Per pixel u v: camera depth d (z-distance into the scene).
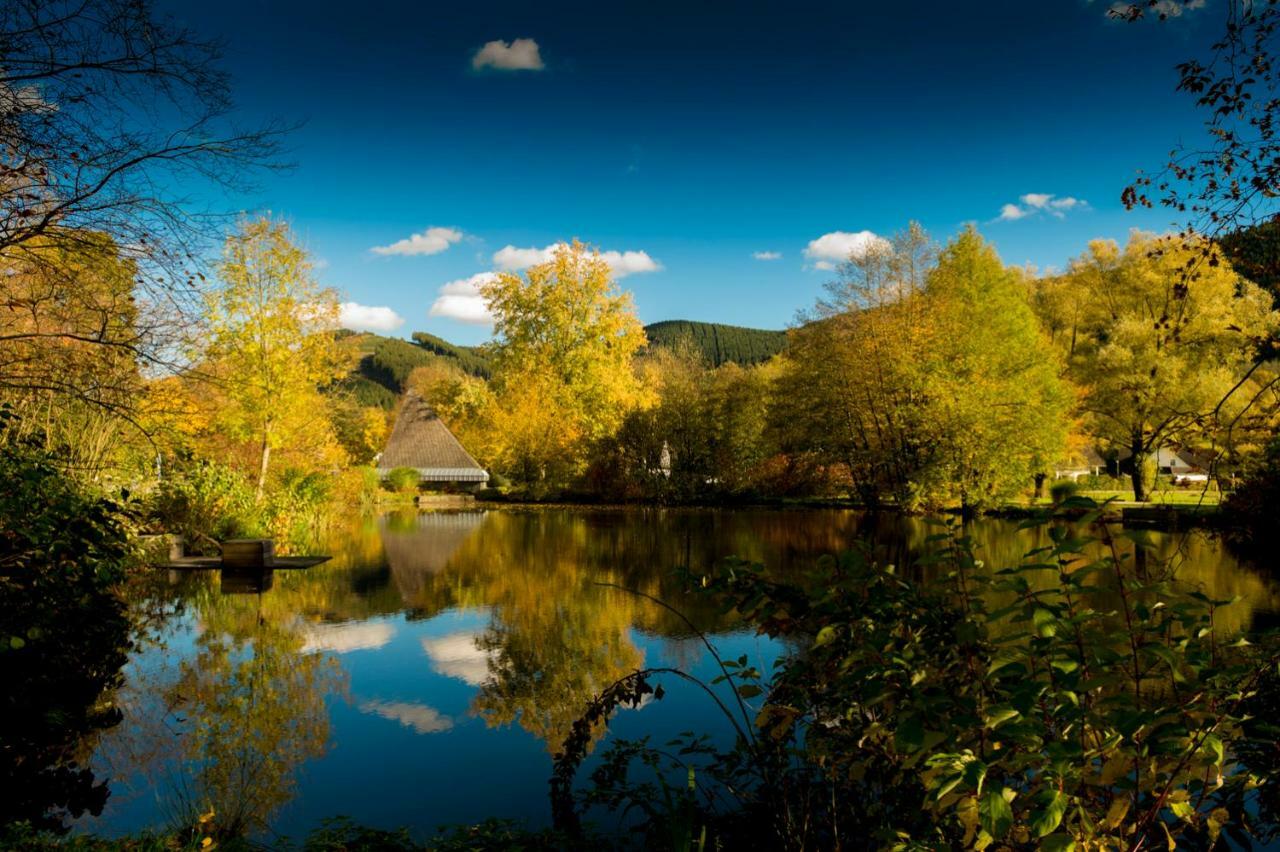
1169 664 2.09
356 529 20.81
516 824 3.89
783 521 22.22
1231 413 16.56
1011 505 23.62
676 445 32.50
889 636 2.56
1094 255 28.67
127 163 5.80
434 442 41.12
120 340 6.71
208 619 8.95
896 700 2.51
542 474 35.62
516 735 5.26
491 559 14.17
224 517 15.12
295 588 11.10
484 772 4.63
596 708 3.94
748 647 7.40
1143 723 1.92
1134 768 2.15
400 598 10.27
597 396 38.53
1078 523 2.30
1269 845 2.89
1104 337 29.48
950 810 2.45
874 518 23.06
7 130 5.34
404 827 3.50
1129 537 2.18
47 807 4.14
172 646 7.64
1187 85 5.68
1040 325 31.08
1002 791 1.87
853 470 26.75
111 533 6.38
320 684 6.40
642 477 31.77
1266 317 22.72
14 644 4.86
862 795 3.28
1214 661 2.51
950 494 23.20
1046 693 2.12
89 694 6.11
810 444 27.86
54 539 5.60
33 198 5.73
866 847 3.18
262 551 13.27
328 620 8.91
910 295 24.83
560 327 39.09
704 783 4.23
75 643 6.45
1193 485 31.22
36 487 5.75
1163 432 5.77
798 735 4.43
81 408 10.09
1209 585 10.03
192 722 5.47
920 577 10.80
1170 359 23.59
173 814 4.06
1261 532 13.83
